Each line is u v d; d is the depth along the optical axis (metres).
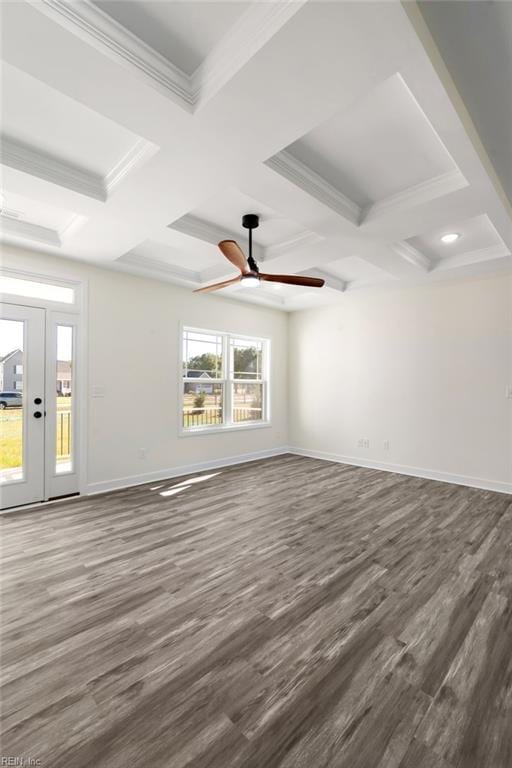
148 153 2.17
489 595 2.15
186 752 1.24
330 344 5.98
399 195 2.74
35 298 3.74
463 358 4.52
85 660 1.65
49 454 3.85
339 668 1.60
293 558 2.60
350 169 2.46
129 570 2.44
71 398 4.01
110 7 1.41
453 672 1.58
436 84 1.63
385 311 5.29
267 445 6.25
